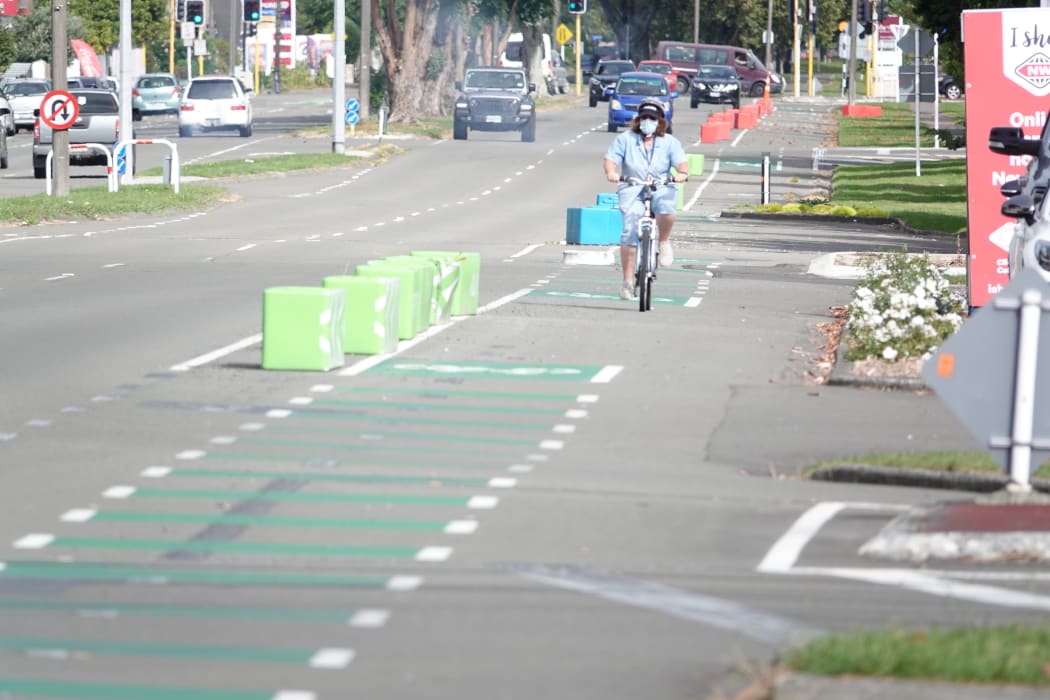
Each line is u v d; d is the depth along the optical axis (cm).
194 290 6328
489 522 2786
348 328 4741
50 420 3659
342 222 10238
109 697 1839
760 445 3559
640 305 5966
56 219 9862
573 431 3656
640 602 2286
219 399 3950
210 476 3112
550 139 19062
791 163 16638
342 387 4162
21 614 2188
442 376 4375
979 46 5488
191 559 2511
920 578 2459
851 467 3247
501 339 5116
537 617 2198
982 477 3169
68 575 2408
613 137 19500
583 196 12562
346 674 1934
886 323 4697
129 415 3728
